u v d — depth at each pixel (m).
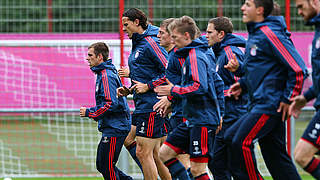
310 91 15.53
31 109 29.69
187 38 18.36
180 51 18.28
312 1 15.33
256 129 16.16
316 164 15.02
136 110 22.61
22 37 31.03
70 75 30.33
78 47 30.31
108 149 21.48
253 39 16.44
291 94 15.69
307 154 15.00
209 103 18.19
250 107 16.80
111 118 21.50
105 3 31.92
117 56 28.98
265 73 16.25
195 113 18.17
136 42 22.34
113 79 21.25
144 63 22.17
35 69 30.39
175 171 19.06
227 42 20.52
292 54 15.81
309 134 14.99
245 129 16.23
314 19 15.27
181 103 20.00
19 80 30.41
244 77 17.30
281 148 17.11
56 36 30.95
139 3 32.31
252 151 16.52
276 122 16.22
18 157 33.00
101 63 21.42
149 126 22.31
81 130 33.12
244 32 29.20
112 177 21.73
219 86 18.91
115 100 21.02
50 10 33.88
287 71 16.20
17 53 30.48
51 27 31.66
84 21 30.41
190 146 18.44
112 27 30.42
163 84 21.58
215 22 20.66
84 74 30.27
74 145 34.78
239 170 16.53
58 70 30.39
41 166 32.28
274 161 17.17
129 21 22.16
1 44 30.08
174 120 20.25
